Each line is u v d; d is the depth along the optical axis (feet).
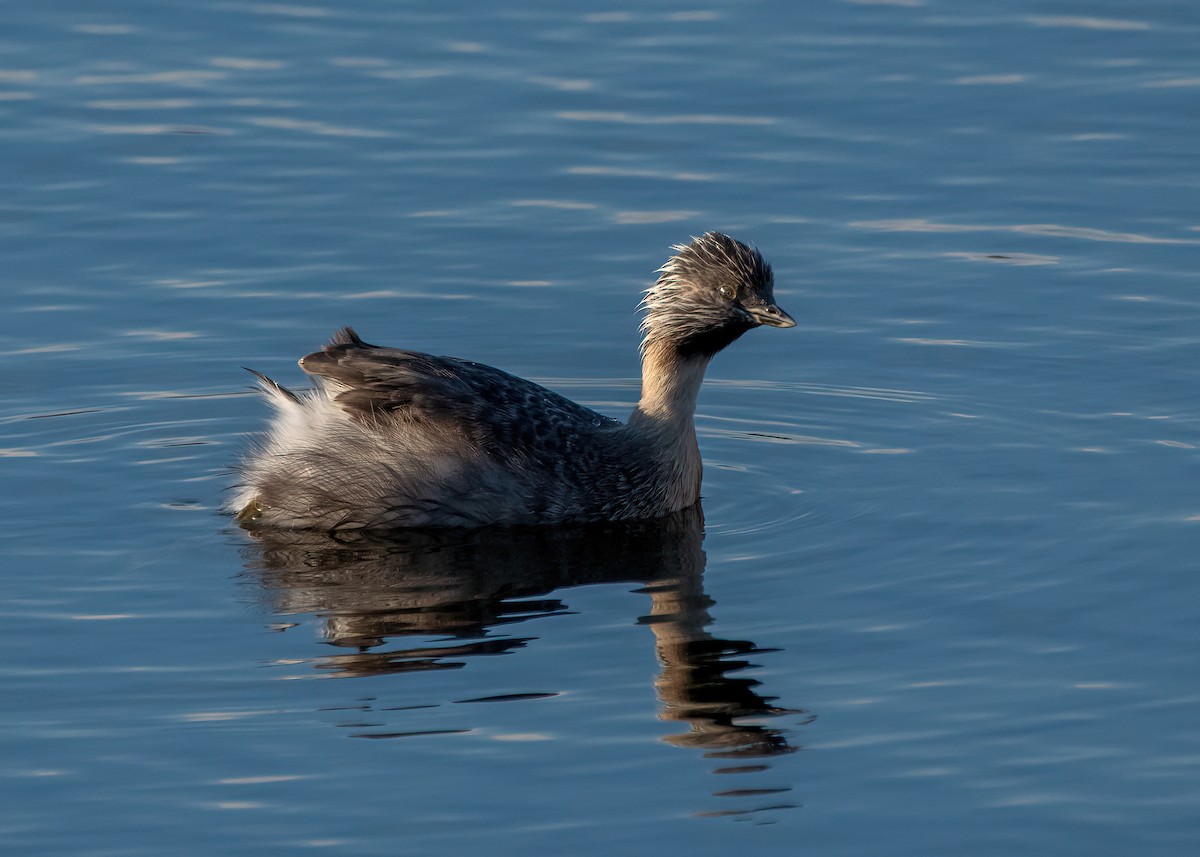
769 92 76.89
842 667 40.40
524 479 49.29
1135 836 33.58
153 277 64.13
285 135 73.67
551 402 51.83
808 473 53.01
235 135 73.61
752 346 61.72
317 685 39.60
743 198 69.46
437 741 37.14
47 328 60.70
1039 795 35.01
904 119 74.74
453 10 84.79
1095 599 43.34
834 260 65.77
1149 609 42.73
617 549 48.01
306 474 48.98
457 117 75.36
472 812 34.53
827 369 59.88
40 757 36.50
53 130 73.51
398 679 39.91
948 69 78.54
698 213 68.39
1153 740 36.86
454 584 45.42
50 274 64.03
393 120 75.00
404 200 69.36
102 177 70.44
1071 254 65.67
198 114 75.15
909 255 65.98
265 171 71.26
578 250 66.13
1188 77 77.36
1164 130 73.51
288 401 50.14
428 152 72.69
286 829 34.01
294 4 85.30
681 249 51.62
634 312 62.49
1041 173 71.00
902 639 41.65
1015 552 46.21
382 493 48.78
